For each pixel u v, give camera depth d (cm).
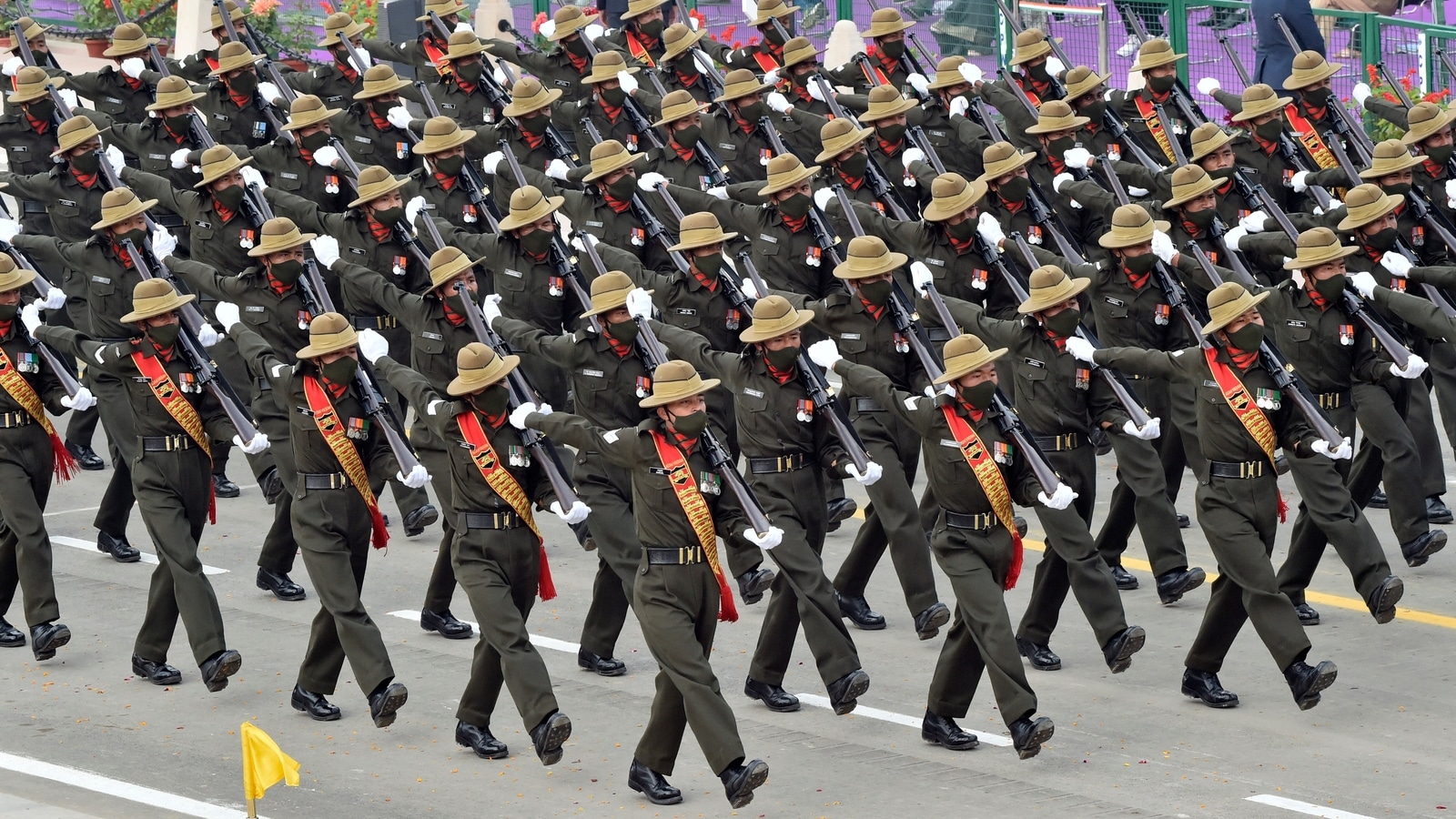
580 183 5978
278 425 4741
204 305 5716
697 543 3541
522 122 6384
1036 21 9650
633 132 6650
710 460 3562
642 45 7619
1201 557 5162
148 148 6344
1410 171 5509
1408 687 4131
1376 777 3597
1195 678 4072
